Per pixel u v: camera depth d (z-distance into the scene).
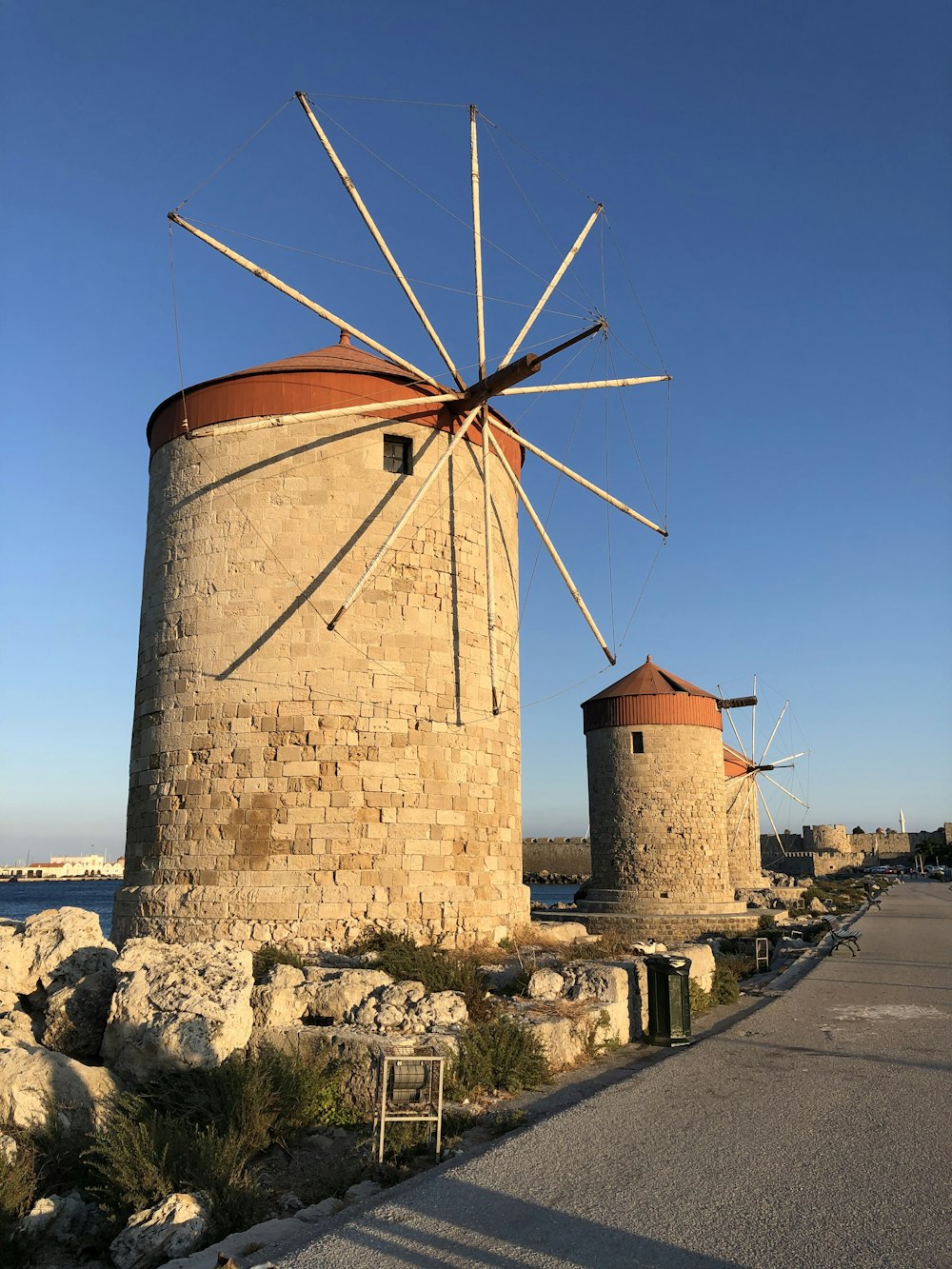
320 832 15.38
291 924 14.91
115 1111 8.26
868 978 16.77
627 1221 5.54
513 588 19.53
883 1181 6.16
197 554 16.81
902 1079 9.03
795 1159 6.62
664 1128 7.39
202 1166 7.04
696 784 38.84
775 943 27.59
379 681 16.25
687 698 39.50
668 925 35.75
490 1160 6.66
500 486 19.30
